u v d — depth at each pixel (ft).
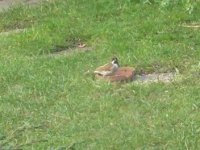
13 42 47.52
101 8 52.16
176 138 33.53
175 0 50.47
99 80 40.04
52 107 37.73
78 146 33.50
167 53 43.14
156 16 49.39
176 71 40.96
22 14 53.42
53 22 50.19
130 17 49.78
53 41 47.01
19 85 40.75
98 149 33.19
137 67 41.78
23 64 43.39
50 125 35.86
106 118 35.88
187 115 35.45
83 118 36.17
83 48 46.24
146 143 33.42
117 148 33.24
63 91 39.29
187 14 49.03
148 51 43.52
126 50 44.19
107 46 44.96
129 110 36.55
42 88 39.83
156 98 37.63
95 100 37.86
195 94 37.63
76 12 51.83
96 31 47.93
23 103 38.40
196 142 33.12
